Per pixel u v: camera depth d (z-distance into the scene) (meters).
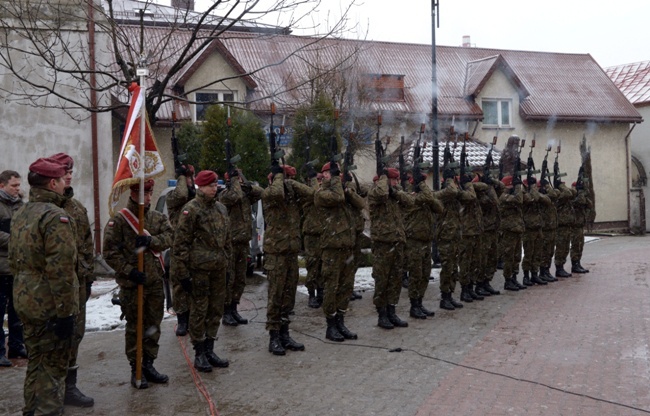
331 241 8.53
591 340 8.62
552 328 9.36
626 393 6.50
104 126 15.03
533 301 11.52
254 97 21.03
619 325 9.45
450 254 10.73
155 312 6.80
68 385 6.21
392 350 8.19
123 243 6.57
